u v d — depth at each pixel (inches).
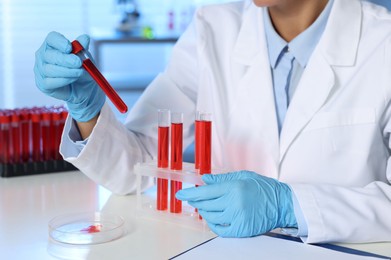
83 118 47.6
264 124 53.2
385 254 37.7
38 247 38.2
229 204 39.0
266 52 54.7
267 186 40.6
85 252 37.2
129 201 48.9
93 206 47.4
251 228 39.2
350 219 39.4
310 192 40.9
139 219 43.9
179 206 43.9
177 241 39.3
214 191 39.5
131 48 200.5
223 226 39.8
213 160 57.2
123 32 166.2
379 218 40.5
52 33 44.0
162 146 43.4
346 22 52.7
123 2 175.3
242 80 55.6
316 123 51.1
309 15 52.9
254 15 57.6
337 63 51.5
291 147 51.7
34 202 48.4
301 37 52.7
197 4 186.4
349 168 50.9
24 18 176.1
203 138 41.7
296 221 40.0
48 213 45.4
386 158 52.1
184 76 60.5
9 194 50.7
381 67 50.8
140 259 36.1
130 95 173.9
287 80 54.1
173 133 42.6
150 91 59.4
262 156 53.3
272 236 40.2
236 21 59.9
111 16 183.2
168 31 181.6
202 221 41.8
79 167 48.7
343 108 50.8
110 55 199.8
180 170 43.1
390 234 39.8
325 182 51.1
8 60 177.5
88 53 44.6
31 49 178.9
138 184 44.4
